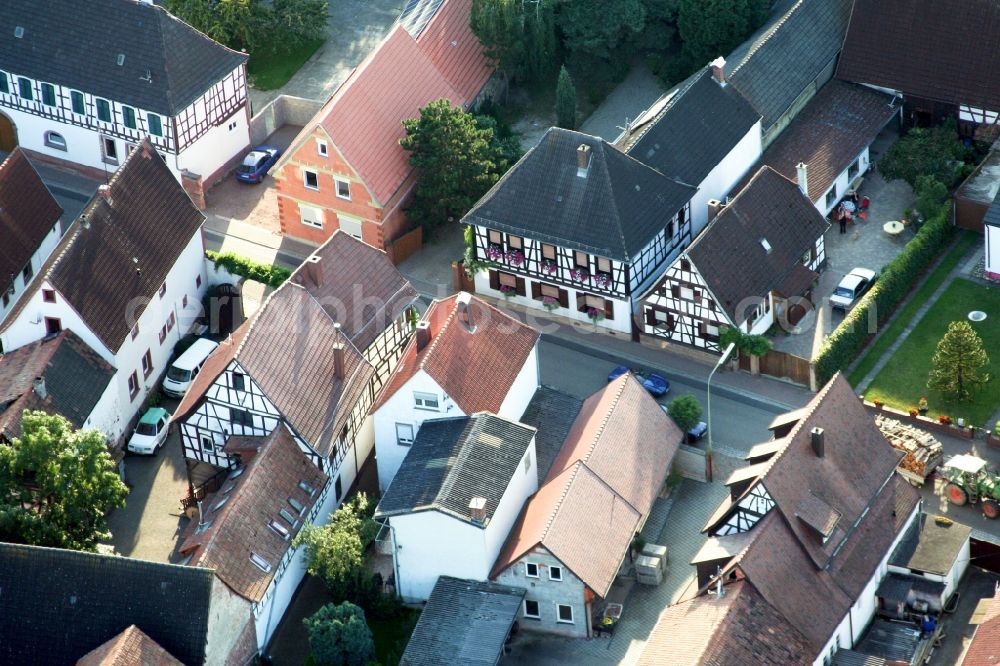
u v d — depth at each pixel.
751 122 127.75
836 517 98.75
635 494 104.75
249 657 99.81
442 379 106.19
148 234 119.75
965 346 111.19
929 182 125.62
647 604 102.62
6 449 102.06
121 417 115.56
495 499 101.12
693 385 117.12
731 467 110.56
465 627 99.00
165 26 131.38
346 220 128.75
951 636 99.88
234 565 99.12
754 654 93.12
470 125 127.75
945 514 106.81
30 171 126.88
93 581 95.94
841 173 128.50
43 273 118.12
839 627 97.06
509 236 121.00
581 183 119.12
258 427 107.81
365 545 103.25
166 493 111.81
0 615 96.06
